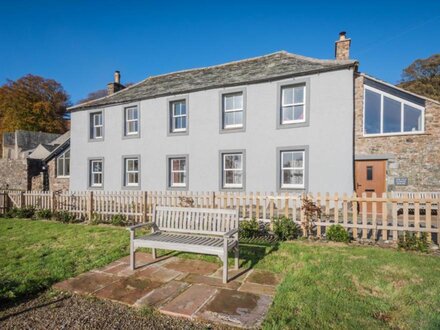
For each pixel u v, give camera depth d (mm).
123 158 16031
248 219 7793
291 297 3625
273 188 12477
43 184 20062
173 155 14672
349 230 7434
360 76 11805
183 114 14805
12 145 38750
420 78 32656
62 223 9430
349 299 3570
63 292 3949
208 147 13852
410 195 10609
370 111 11766
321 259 5141
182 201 8867
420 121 11156
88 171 17109
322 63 12125
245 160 13016
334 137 11453
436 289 3832
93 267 4953
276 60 14203
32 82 45500
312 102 11820
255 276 4488
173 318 3229
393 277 4266
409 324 2998
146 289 4008
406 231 6461
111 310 3426
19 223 9453
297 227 7098
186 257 5488
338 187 11359
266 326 2969
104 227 8672
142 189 15430
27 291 3914
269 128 12602
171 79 16844
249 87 13008
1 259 5391
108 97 17422
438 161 10836
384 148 11445
